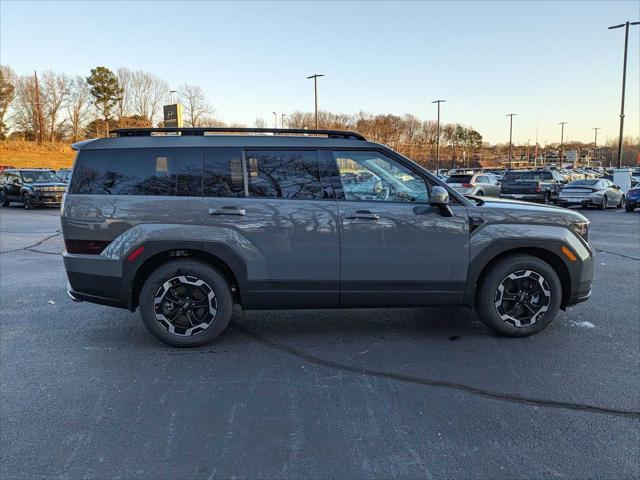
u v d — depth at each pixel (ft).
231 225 14.03
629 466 8.77
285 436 9.75
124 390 11.78
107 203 14.05
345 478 8.46
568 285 15.34
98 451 9.25
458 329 16.17
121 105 252.42
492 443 9.49
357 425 10.16
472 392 11.64
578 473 8.57
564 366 13.14
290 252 14.21
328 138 14.74
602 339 15.19
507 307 15.08
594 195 68.85
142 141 14.30
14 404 11.07
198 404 11.07
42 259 29.55
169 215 14.01
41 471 8.64
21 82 244.63
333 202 14.32
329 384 12.09
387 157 14.61
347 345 14.75
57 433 9.87
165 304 14.34
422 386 11.97
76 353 14.17
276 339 15.28
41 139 233.14
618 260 28.63
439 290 14.69
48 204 70.44
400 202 14.56
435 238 14.44
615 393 11.56
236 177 14.26
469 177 73.15
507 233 14.61
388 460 8.96
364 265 14.38
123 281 14.10
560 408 10.86
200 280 14.24
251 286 14.26
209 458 9.02
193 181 14.19
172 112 49.01
